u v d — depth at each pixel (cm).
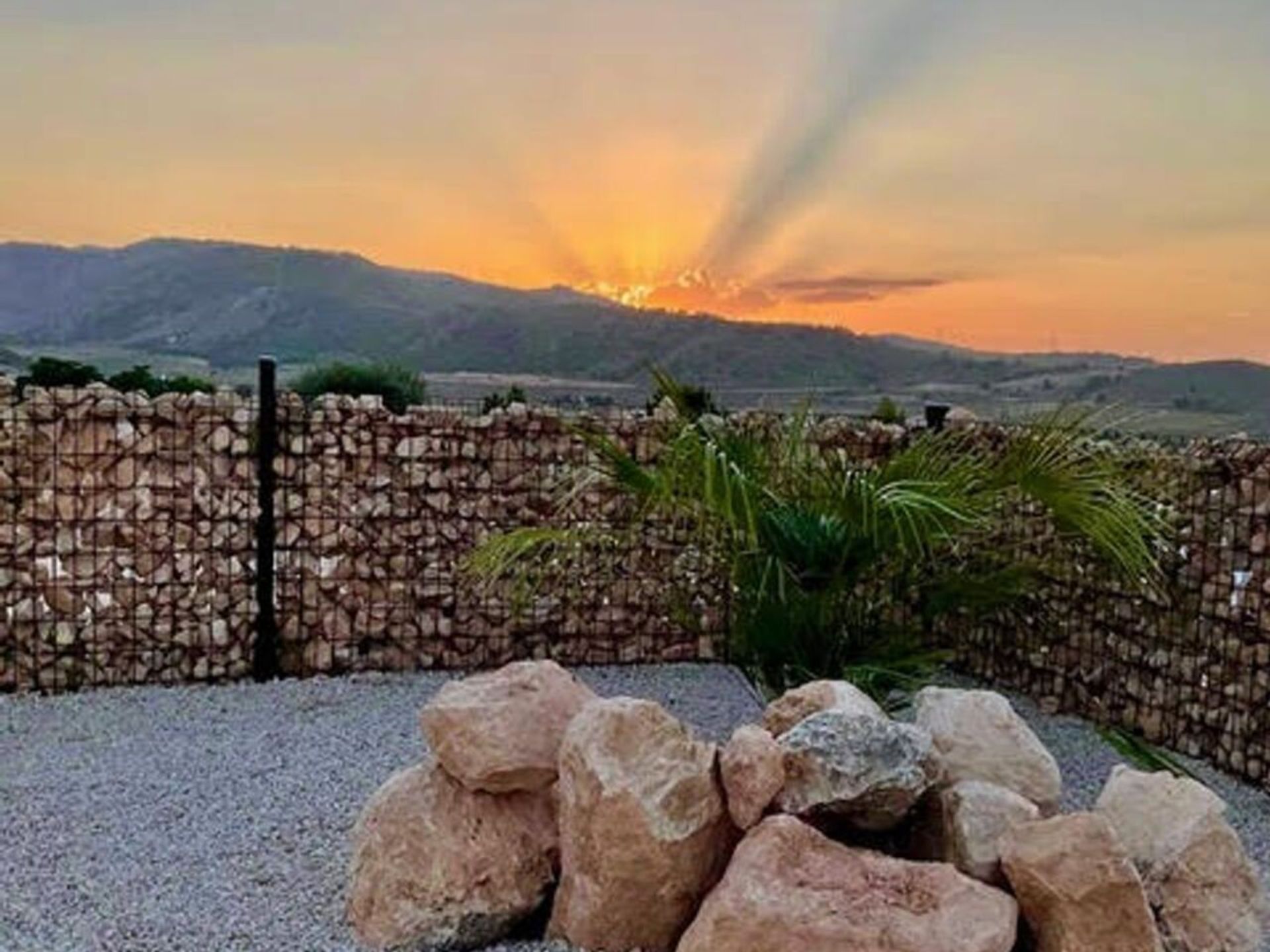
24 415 689
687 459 518
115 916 378
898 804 339
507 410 771
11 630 692
